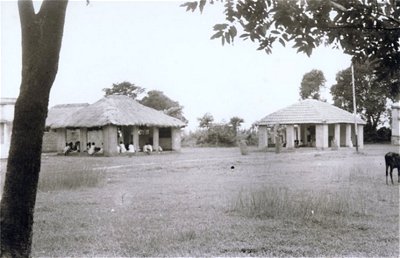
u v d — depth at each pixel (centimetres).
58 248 749
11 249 514
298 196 1238
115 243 775
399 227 871
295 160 2944
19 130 517
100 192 1462
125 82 7894
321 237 800
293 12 468
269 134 5703
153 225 917
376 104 6178
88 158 3547
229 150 5041
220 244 761
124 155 4069
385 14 488
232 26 501
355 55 525
